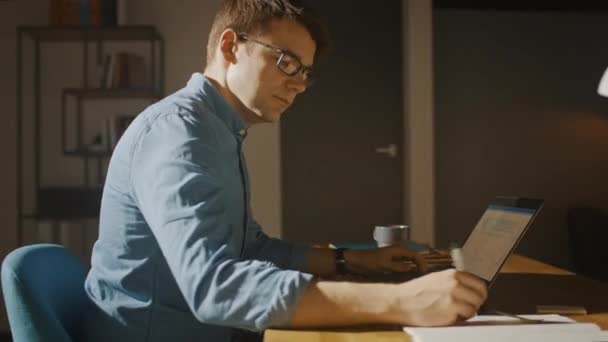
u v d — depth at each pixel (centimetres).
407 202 474
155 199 92
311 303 84
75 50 435
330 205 487
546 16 538
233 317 84
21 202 404
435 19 538
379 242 164
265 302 83
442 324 84
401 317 85
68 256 121
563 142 538
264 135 443
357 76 489
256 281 84
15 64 430
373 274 136
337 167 488
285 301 83
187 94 120
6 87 429
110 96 432
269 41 117
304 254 142
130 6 440
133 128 106
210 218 89
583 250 456
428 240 462
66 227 406
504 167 536
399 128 490
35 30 404
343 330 87
